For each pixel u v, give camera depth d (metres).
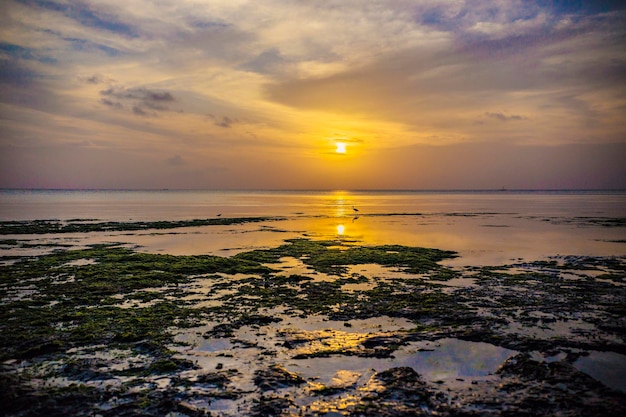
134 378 10.73
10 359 11.79
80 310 16.38
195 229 48.28
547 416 9.01
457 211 85.31
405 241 38.03
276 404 9.52
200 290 19.83
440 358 12.11
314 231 47.00
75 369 11.13
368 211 86.69
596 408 9.27
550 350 12.50
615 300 18.02
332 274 23.52
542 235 42.19
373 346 12.99
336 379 10.83
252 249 32.97
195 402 9.59
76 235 41.47
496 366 11.59
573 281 21.61
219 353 12.44
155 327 14.53
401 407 9.42
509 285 20.83
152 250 32.31
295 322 15.32
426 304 17.44
